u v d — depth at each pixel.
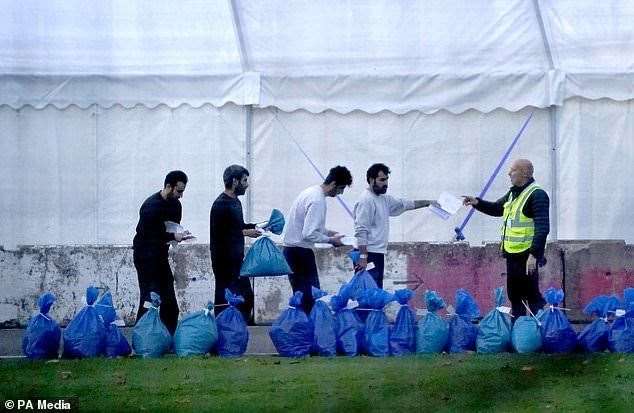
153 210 45.00
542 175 64.19
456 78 64.19
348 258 55.62
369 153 64.38
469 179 64.38
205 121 64.25
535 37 64.19
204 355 42.19
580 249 55.59
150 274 44.94
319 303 43.00
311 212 45.88
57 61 64.62
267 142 64.19
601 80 63.81
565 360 40.16
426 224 64.50
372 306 43.03
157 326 42.38
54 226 64.69
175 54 64.44
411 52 64.44
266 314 55.56
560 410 32.09
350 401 33.38
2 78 64.38
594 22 64.06
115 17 64.56
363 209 47.16
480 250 55.53
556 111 64.06
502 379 36.47
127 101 64.25
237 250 45.78
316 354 42.56
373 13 64.56
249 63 64.25
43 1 64.69
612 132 64.12
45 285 55.44
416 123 64.38
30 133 64.56
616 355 41.16
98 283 55.41
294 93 64.19
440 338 42.75
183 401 33.50
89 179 64.56
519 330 42.53
